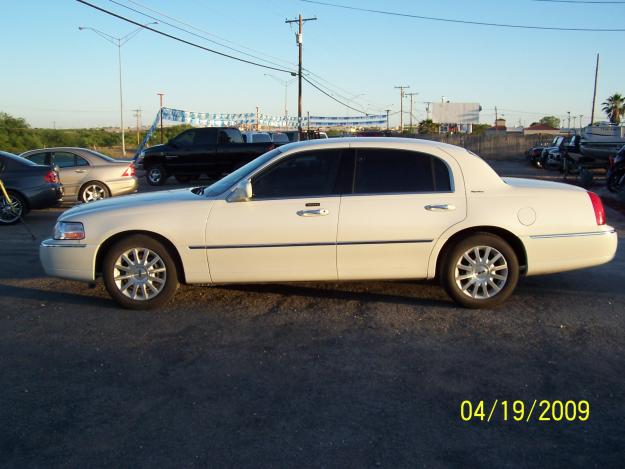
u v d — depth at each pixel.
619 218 12.29
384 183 5.77
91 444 3.49
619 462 3.27
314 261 5.73
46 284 7.05
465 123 71.31
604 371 4.43
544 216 5.72
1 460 3.32
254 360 4.69
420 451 3.38
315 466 3.24
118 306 6.09
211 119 37.06
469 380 4.30
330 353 4.81
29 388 4.25
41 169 12.07
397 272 5.76
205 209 5.75
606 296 6.29
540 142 46.72
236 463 3.27
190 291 6.55
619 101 63.53
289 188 5.78
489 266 5.78
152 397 4.09
